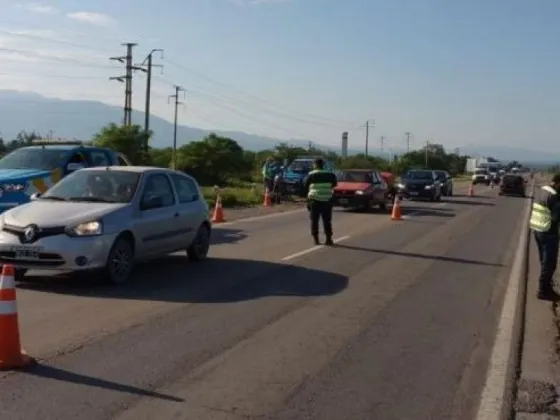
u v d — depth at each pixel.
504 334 8.26
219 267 12.30
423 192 38.41
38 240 9.58
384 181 30.28
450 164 138.75
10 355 6.21
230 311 8.79
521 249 17.11
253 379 6.20
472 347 7.62
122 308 8.74
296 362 6.77
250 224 21.00
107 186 11.02
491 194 51.69
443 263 14.06
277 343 7.41
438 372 6.67
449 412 5.63
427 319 8.88
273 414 5.39
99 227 9.86
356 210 28.97
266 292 10.12
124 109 60.03
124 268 10.38
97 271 10.00
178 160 51.88
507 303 10.16
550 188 10.60
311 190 16.16
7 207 13.53
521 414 5.71
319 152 77.62
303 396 5.84
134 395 5.66
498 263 14.41
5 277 6.25
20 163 15.00
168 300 9.31
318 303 9.52
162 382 6.01
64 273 10.98
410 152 138.00
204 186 48.31
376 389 6.10
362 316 8.86
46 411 5.24
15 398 5.49
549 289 10.63
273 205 30.66
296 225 20.94
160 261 12.84
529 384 6.47
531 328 8.72
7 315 6.22
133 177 11.24
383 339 7.78
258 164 66.06
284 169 34.75
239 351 7.05
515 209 33.78
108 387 5.82
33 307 8.63
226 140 55.31
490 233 20.95
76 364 6.41
